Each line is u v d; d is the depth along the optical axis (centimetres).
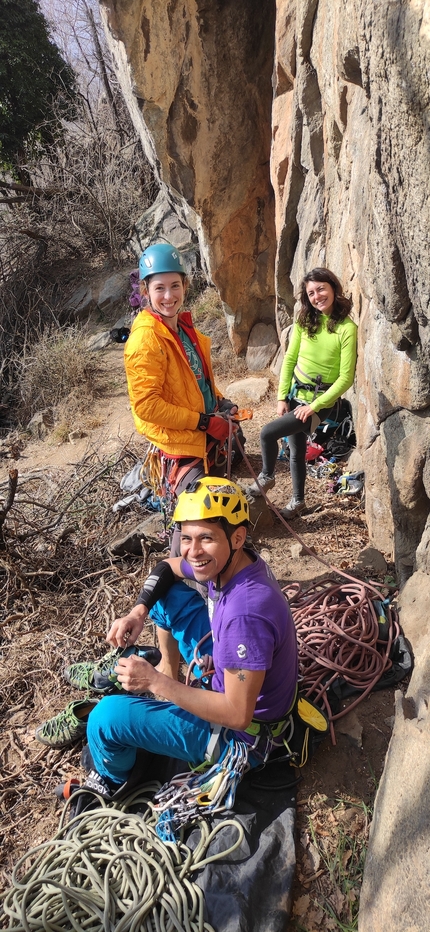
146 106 533
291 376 380
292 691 203
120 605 333
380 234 212
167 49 504
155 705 201
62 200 1141
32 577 362
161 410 253
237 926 173
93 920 179
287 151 502
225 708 177
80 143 1138
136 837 198
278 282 577
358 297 381
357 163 317
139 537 375
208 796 202
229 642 175
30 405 810
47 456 664
